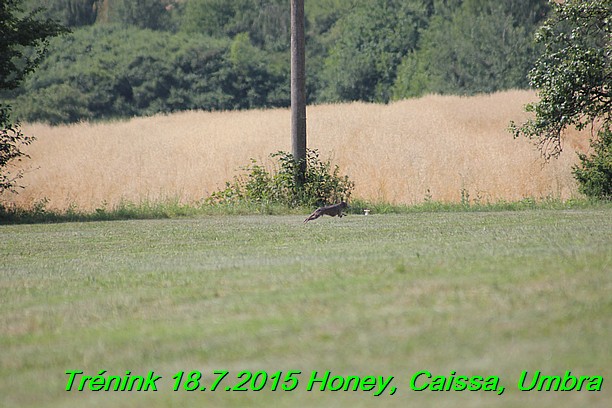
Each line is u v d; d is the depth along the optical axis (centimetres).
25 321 1933
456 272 2120
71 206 5975
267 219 4962
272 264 2562
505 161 7806
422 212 5500
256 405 1271
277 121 12181
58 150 11488
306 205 5638
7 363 1591
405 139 9344
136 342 1659
